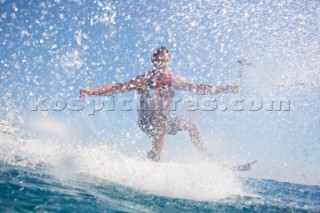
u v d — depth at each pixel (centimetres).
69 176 385
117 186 374
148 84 569
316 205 418
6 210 241
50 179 353
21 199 269
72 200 289
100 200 305
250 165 620
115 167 446
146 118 576
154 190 379
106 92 548
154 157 555
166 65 581
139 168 448
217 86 596
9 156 417
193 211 317
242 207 354
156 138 568
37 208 254
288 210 365
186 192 385
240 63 612
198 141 616
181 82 590
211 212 321
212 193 400
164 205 324
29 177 343
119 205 300
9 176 332
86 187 347
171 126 597
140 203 319
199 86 593
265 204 381
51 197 287
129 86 557
